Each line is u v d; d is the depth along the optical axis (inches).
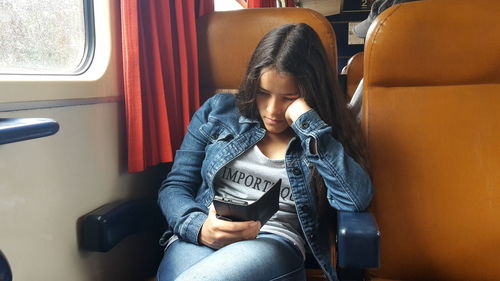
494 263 44.1
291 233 41.6
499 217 43.8
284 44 42.1
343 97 46.3
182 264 38.4
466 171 44.6
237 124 46.9
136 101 48.9
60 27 45.0
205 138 48.1
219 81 58.6
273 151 45.3
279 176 43.6
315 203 43.5
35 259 37.1
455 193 44.6
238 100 46.4
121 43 49.6
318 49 44.1
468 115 44.9
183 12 57.6
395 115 46.1
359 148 45.3
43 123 30.0
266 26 55.7
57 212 39.8
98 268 47.3
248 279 33.4
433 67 44.9
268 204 36.3
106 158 47.9
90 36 47.5
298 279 38.1
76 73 45.4
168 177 48.2
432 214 45.1
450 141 45.0
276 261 36.2
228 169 45.0
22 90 34.3
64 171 40.6
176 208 43.0
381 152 46.0
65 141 40.6
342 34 253.6
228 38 57.3
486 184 44.1
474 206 44.3
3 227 33.4
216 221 37.8
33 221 36.7
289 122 43.6
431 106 45.6
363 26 73.2
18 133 27.4
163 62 55.6
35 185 36.8
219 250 36.7
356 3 249.3
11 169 34.0
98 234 43.1
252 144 44.6
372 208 46.1
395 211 45.7
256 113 45.6
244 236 37.3
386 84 46.5
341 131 44.9
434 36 44.3
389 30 44.9
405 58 45.0
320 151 41.1
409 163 45.6
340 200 40.5
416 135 45.6
